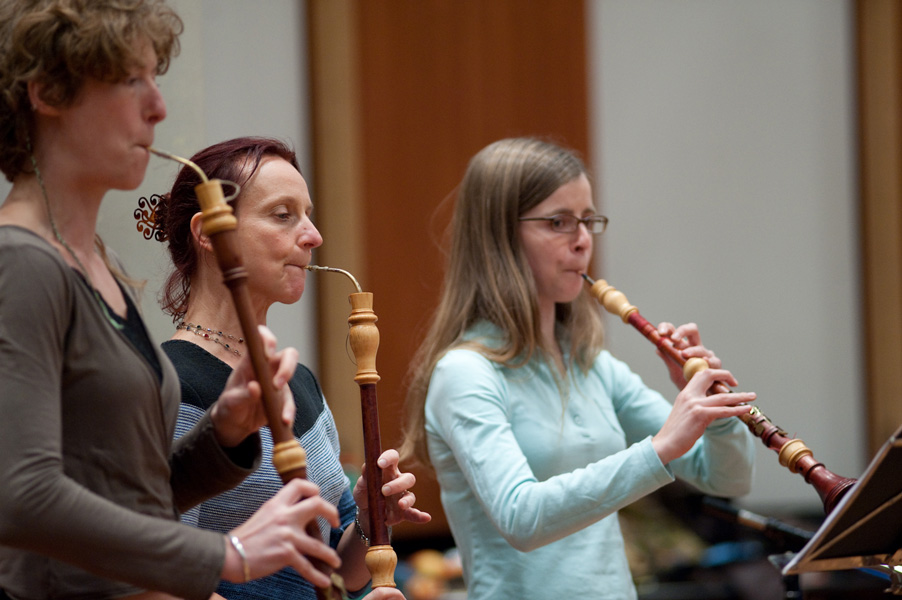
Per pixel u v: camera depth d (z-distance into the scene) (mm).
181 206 5109
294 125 12086
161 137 6703
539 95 13180
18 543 3170
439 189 12781
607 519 6238
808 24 14742
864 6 14719
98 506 3238
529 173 6426
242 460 4078
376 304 12438
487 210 6496
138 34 3492
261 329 3812
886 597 5965
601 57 13906
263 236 4945
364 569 5172
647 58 14109
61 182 3576
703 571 10953
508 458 5656
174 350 4926
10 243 3326
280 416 3664
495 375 6141
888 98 14531
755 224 14586
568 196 6414
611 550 6156
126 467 3535
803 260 14797
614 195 13969
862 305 14961
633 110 14047
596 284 6664
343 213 12188
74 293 3430
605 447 6324
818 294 14844
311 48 12195
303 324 12117
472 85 12875
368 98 12422
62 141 3539
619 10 13992
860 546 4273
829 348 14883
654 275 14172
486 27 12945
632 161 14055
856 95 14883
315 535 3652
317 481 5176
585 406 6422
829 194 14883
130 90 3539
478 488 5664
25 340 3236
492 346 6266
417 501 12633
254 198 4973
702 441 6789
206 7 11422
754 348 14586
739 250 14508
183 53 6828
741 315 14523
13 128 3518
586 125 13383
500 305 6301
